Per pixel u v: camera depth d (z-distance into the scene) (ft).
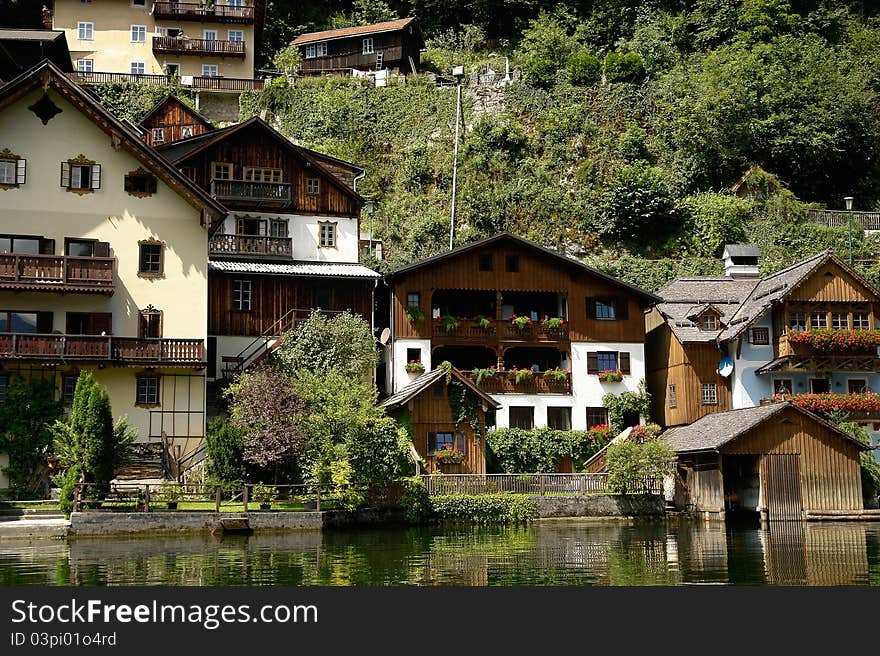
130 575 79.15
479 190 230.68
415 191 235.81
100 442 113.91
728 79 252.21
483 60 301.84
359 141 252.21
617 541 109.19
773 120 247.50
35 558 89.97
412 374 164.76
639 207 224.12
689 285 187.21
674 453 139.13
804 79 259.19
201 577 78.23
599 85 260.21
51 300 138.31
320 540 107.65
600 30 304.09
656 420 181.47
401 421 144.36
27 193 138.92
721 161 244.83
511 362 177.17
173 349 137.80
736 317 174.40
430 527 125.59
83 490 111.75
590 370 171.22
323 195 180.55
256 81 261.24
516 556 94.12
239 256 169.89
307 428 123.03
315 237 178.70
